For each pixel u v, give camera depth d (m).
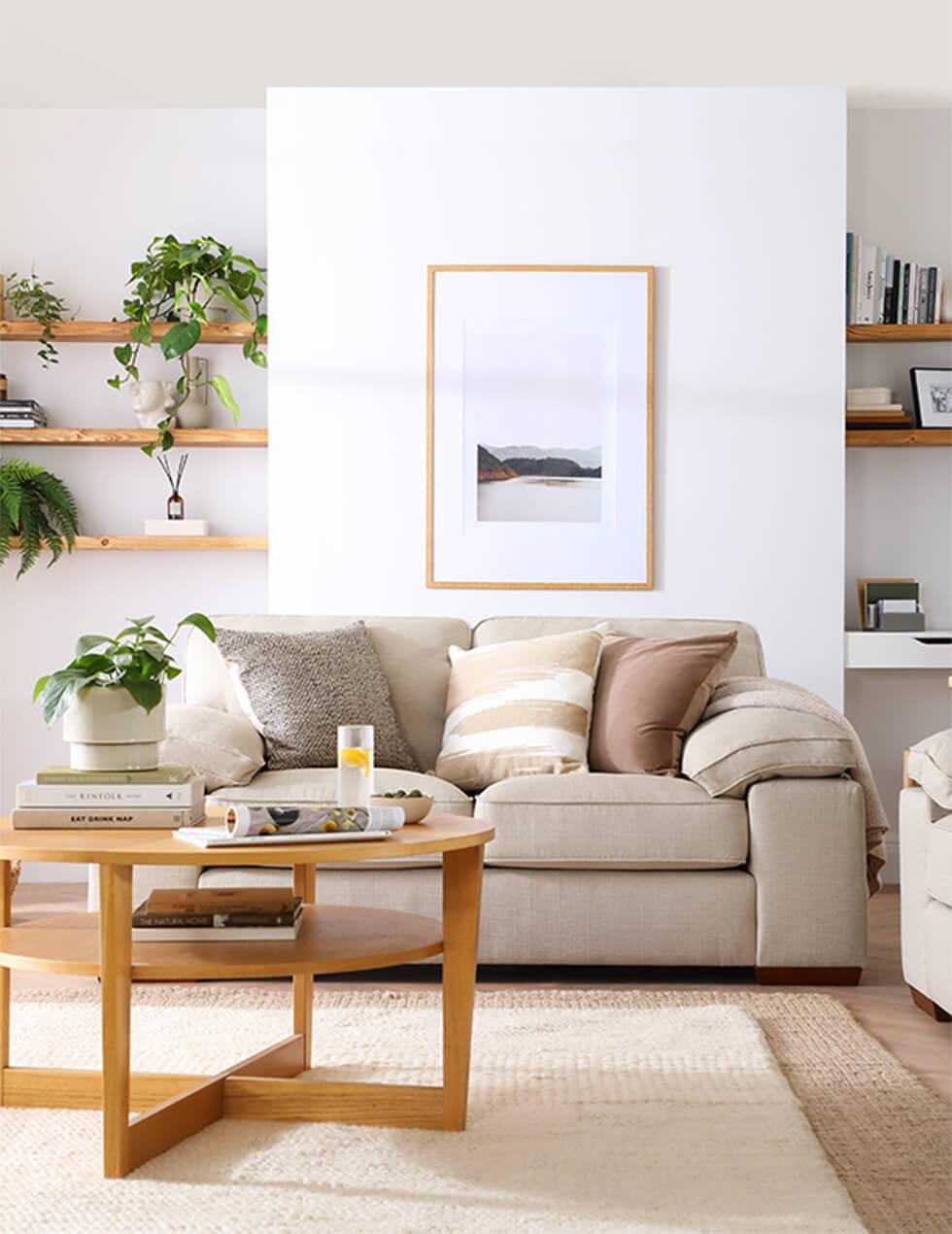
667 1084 2.57
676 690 3.77
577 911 3.48
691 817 3.47
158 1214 1.93
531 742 3.75
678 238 5.05
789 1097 2.48
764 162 5.05
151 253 5.47
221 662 4.11
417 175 5.05
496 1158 2.17
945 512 5.48
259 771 3.68
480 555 5.07
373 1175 2.09
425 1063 2.70
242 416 5.52
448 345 5.06
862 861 3.51
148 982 3.48
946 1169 2.14
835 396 5.05
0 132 5.48
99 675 2.34
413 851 2.13
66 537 5.28
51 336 5.30
